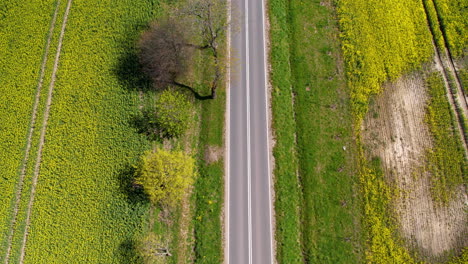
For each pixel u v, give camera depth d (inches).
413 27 1759.4
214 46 1664.6
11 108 1759.4
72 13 1891.0
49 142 1683.1
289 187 1525.6
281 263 1432.1
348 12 1791.3
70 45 1831.9
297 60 1723.7
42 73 1817.2
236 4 1828.2
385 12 1779.0
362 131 1594.5
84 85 1749.5
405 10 1791.3
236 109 1654.8
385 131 1589.6
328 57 1724.9
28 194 1626.5
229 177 1560.0
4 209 1624.0
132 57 1771.7
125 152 1619.1
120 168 1599.4
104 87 1736.0
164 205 1529.3
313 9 1815.9
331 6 1818.4
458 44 1712.6
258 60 1727.4
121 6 1877.5
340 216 1481.3
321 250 1444.4
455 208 1473.9
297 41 1759.4
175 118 1590.8
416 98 1638.8
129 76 1737.2
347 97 1647.4
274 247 1456.7
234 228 1491.1
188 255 1473.9
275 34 1768.0
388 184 1514.5
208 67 1729.8
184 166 1445.6
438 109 1610.5
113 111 1694.1
